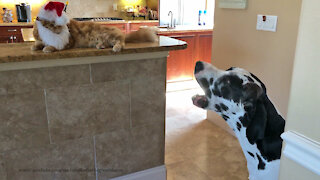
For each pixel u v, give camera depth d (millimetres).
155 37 1823
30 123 1501
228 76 1331
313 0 632
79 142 1657
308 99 675
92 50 1442
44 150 1580
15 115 1456
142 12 5676
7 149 1491
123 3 5695
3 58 1260
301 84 686
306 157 696
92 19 5043
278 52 2164
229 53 2656
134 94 1721
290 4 2014
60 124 1573
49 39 1383
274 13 2148
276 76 2217
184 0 5180
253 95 1259
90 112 1632
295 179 751
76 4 5266
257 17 2293
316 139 670
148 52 1608
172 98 3818
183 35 3934
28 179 1591
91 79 1573
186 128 2906
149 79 1736
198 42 4090
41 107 1500
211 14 5359
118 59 1591
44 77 1459
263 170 1334
